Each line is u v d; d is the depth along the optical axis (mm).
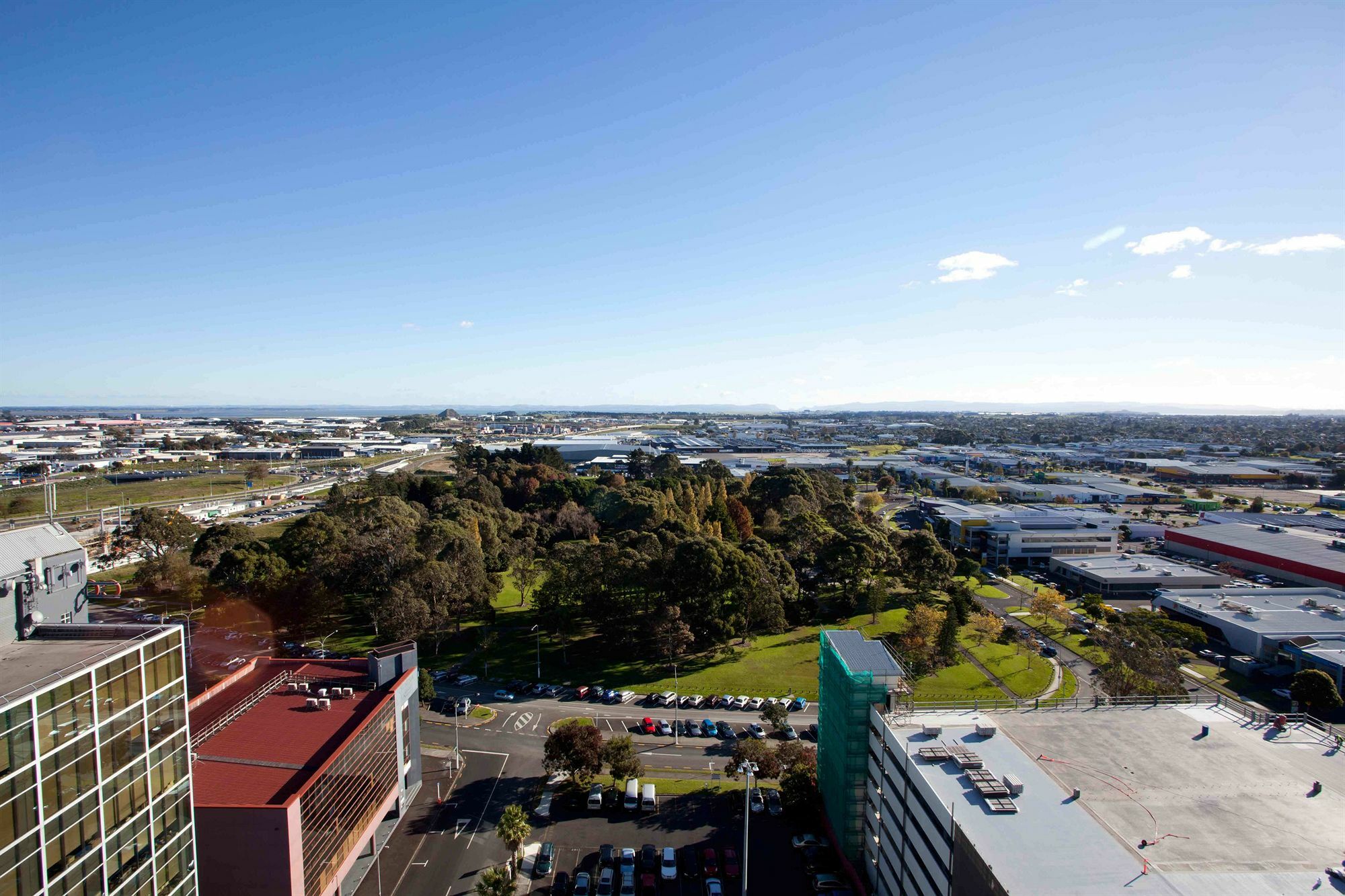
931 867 45562
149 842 40781
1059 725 56250
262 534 177625
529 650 108938
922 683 95562
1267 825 42938
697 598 105438
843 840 59250
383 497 172625
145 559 151750
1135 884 37469
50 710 33906
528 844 61812
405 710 70250
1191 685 97375
